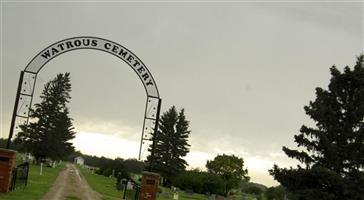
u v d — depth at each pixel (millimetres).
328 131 33125
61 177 48625
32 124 78375
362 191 30641
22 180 25422
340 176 30891
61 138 83562
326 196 30641
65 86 81938
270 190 97875
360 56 34125
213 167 99562
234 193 105188
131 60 21391
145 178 20844
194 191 81812
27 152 77875
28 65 21234
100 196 31766
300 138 33719
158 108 21469
